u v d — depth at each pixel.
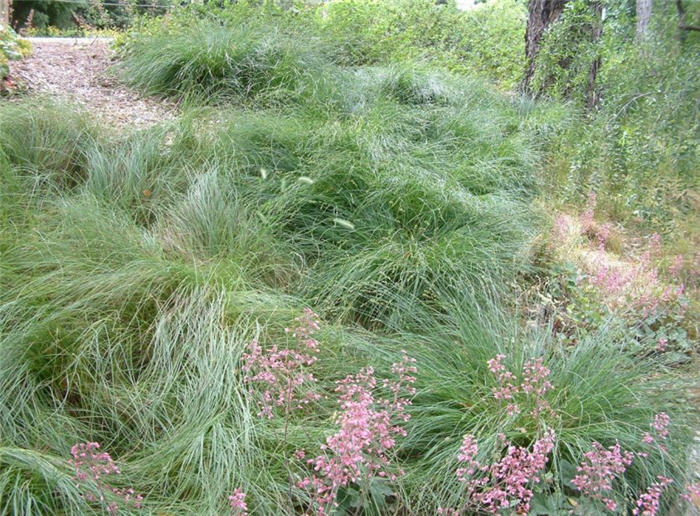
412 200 5.01
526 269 4.84
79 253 3.96
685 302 4.68
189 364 3.48
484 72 9.27
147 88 6.95
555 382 3.45
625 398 3.40
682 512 3.09
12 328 3.44
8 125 5.11
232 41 7.29
